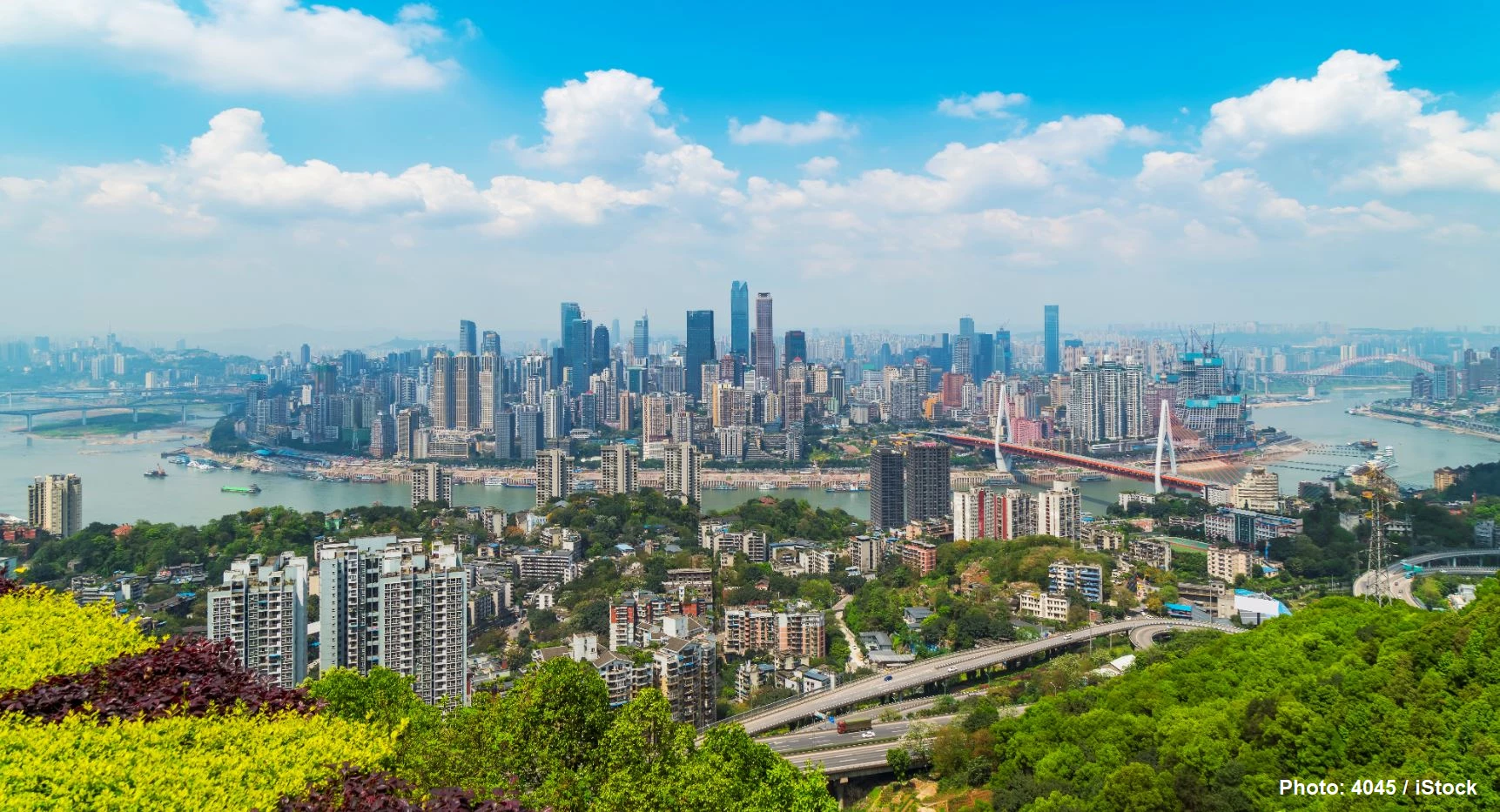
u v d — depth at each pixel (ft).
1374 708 469.98
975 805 614.34
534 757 372.17
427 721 456.04
